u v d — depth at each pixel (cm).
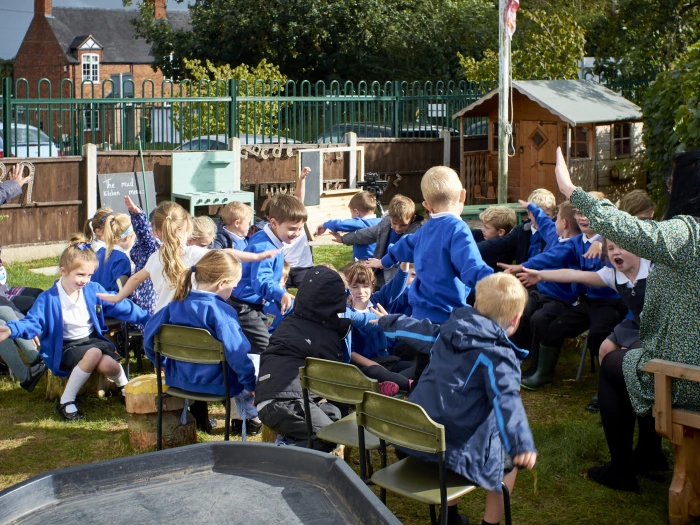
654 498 426
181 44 2994
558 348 601
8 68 5491
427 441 324
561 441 488
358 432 361
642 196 532
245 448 220
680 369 366
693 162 364
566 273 511
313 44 2903
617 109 1317
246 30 2864
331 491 205
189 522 191
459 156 1576
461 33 2970
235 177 1263
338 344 427
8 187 647
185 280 454
